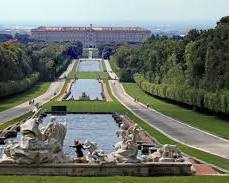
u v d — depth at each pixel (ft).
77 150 294.46
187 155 350.23
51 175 254.27
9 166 255.70
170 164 263.08
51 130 268.00
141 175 260.62
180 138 463.01
